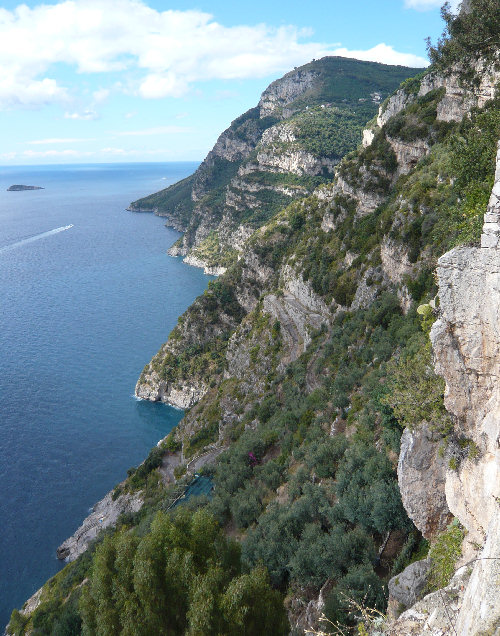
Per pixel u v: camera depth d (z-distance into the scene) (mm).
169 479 81062
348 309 69625
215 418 89688
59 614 49812
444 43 36156
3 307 182625
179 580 23312
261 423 73250
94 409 112250
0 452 94500
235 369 99000
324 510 32250
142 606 23219
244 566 33125
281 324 91062
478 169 25062
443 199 50031
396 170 73000
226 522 47906
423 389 19219
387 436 30953
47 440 99188
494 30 31516
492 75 40312
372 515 26422
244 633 22047
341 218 86125
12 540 73500
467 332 13781
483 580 9852
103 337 154625
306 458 42969
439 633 11898
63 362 135375
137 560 23875
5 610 62125
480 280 13234
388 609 18500
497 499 11266
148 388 122250
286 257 112812
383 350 47812
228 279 146000
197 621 21141
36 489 84750
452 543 15547
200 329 136000
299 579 28484
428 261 48469
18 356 138250
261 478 50594
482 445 13930
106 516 76250
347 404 47062
